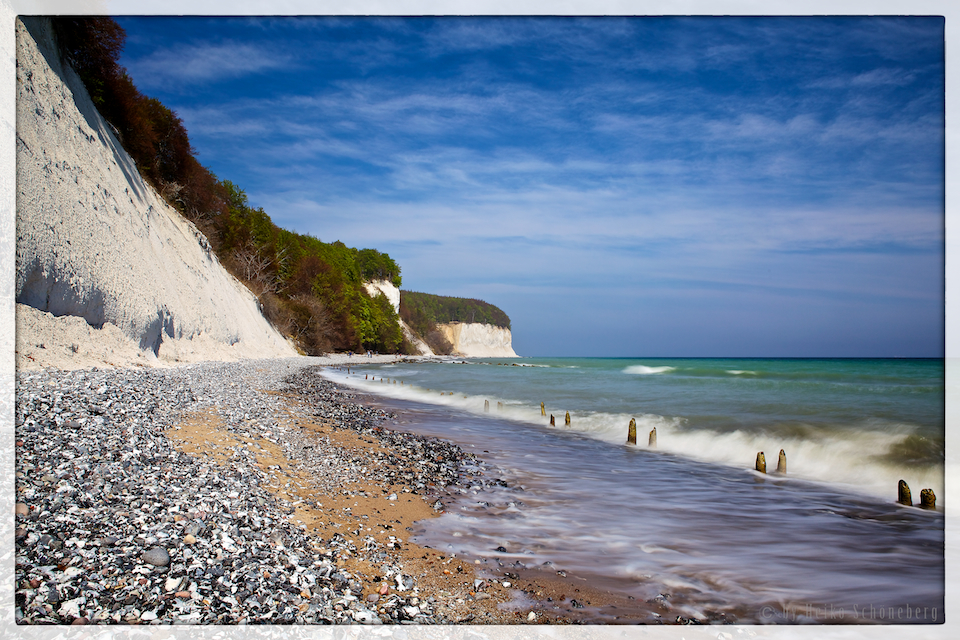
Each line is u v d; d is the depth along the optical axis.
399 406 21.12
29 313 12.88
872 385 29.17
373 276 111.88
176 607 3.97
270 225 54.22
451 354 157.88
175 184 33.19
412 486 8.81
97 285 15.83
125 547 4.62
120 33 21.69
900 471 10.42
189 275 27.77
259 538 5.45
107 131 22.08
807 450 12.02
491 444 13.50
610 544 6.65
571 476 10.27
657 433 14.88
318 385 26.14
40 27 16.86
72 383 10.43
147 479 6.28
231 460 8.15
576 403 22.22
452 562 5.84
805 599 5.27
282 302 54.94
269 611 4.14
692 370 55.44
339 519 6.77
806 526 7.48
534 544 6.56
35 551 4.31
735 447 12.87
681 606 5.08
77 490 5.48
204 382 16.47
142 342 18.80
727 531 7.22
